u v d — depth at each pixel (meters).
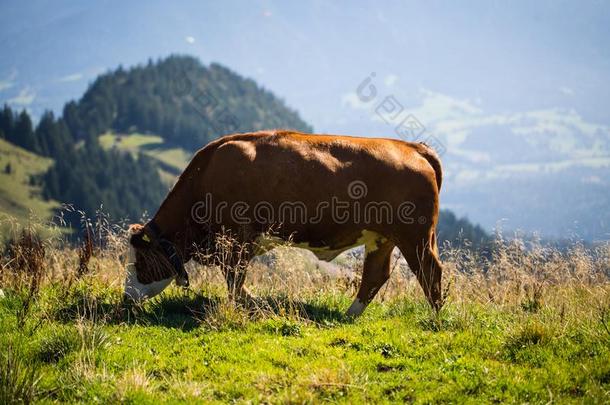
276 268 10.07
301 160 9.14
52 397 6.34
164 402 6.11
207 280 10.37
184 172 9.68
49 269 10.38
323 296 10.02
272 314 8.52
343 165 9.12
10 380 6.19
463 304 9.01
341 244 9.34
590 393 6.30
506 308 9.26
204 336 7.87
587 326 7.78
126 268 9.38
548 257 10.26
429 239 9.20
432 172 9.29
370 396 6.37
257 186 9.17
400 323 8.55
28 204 151.75
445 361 7.10
